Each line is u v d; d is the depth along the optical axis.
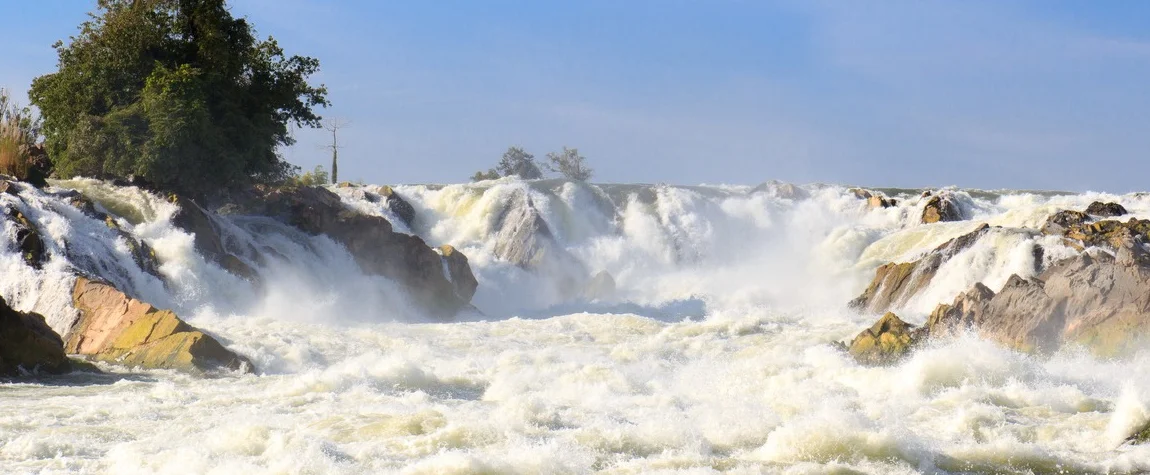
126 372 28.16
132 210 44.97
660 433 16.75
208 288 41.78
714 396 21.17
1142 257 28.47
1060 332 27.86
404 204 65.88
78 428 18.38
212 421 18.95
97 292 33.41
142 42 53.31
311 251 51.16
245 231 49.69
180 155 49.91
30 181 45.94
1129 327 26.78
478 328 39.00
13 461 15.81
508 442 16.33
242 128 53.97
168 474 14.79
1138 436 16.19
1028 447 15.81
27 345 27.20
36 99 56.59
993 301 29.47
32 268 35.94
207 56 54.00
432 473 14.45
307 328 36.00
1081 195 75.25
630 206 68.25
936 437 16.84
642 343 34.38
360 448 16.20
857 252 62.12
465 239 64.19
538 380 23.84
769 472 14.68
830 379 22.48
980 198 77.69
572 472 14.60
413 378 24.38
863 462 15.12
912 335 28.27
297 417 18.98
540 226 63.34
